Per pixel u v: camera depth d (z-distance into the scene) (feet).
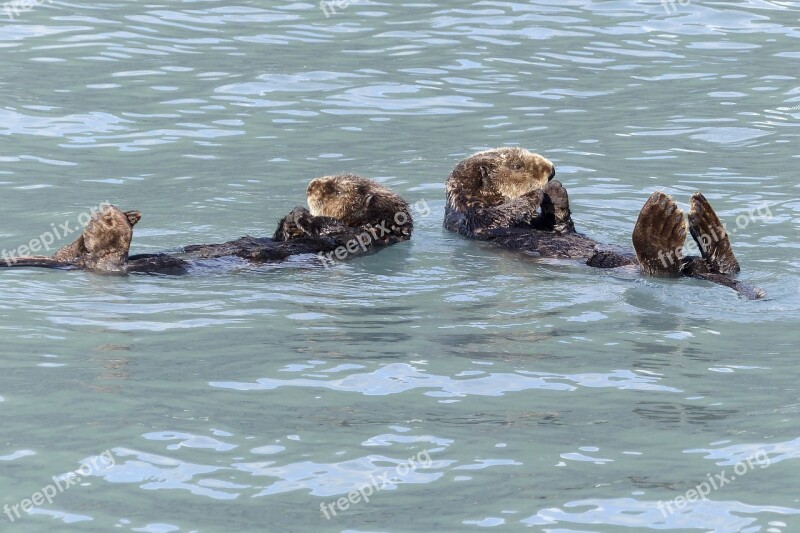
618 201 80.07
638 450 40.24
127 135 94.17
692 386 46.03
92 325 52.90
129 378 46.62
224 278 61.00
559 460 39.50
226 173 86.58
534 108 102.78
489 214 73.31
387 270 63.77
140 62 111.65
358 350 50.01
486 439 41.09
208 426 42.09
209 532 34.94
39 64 109.70
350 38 121.19
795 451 39.88
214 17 127.13
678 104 102.94
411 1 135.03
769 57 115.24
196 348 50.16
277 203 80.02
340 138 95.35
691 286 59.52
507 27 125.39
